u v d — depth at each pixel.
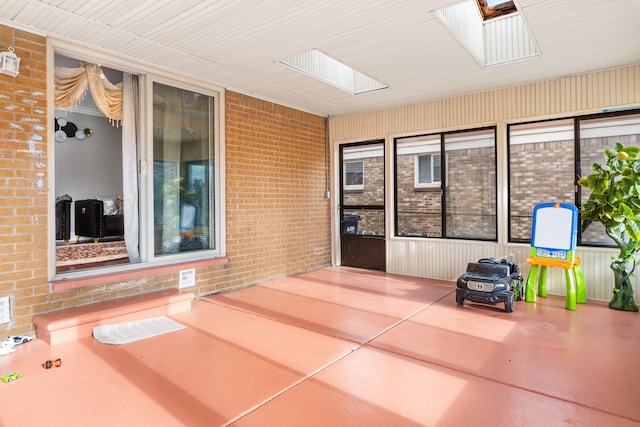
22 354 2.97
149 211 4.25
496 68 4.39
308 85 5.00
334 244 6.81
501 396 2.32
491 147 5.30
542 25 3.34
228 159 5.04
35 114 3.35
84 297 3.67
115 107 4.15
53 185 3.48
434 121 5.70
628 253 4.06
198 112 4.78
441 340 3.26
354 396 2.34
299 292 4.93
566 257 4.23
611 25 3.35
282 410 2.18
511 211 5.16
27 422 2.07
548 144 4.87
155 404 2.25
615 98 4.36
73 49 3.63
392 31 3.48
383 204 6.34
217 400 2.30
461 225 5.59
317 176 6.54
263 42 3.70
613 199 4.02
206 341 3.25
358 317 3.90
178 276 4.46
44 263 3.39
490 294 4.05
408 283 5.43
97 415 2.14
